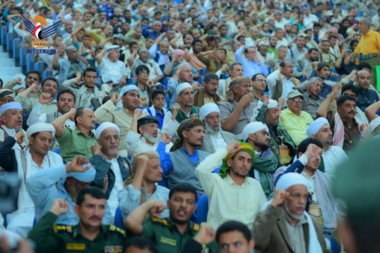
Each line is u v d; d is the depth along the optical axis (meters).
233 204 8.25
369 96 14.84
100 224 6.72
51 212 6.46
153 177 8.20
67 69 17.98
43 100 11.95
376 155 1.41
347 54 21.30
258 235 6.96
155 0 31.09
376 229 1.40
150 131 10.54
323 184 9.19
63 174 7.36
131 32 23.06
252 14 27.75
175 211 7.05
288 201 7.34
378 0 33.06
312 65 19.28
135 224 6.74
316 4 31.61
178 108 11.67
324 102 12.56
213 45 21.59
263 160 9.66
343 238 1.48
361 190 1.40
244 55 20.50
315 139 9.60
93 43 22.45
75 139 10.33
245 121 12.27
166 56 20.50
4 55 21.39
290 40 25.73
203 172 8.27
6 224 8.37
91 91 14.63
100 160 8.75
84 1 28.80
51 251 6.44
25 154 9.02
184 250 6.18
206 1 30.44
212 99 13.52
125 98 11.97
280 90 15.14
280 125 11.80
